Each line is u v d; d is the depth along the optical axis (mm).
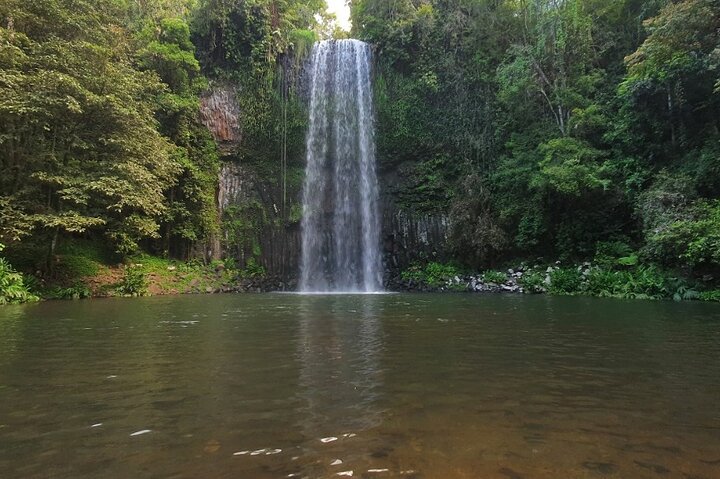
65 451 2334
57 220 13555
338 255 24688
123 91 15641
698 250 12234
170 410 3018
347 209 25094
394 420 2799
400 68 25547
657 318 8273
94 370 4184
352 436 2529
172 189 21250
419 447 2367
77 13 15797
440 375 3967
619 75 20344
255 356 4801
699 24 13906
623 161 17859
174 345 5492
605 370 4168
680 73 15680
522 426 2697
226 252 22719
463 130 24031
